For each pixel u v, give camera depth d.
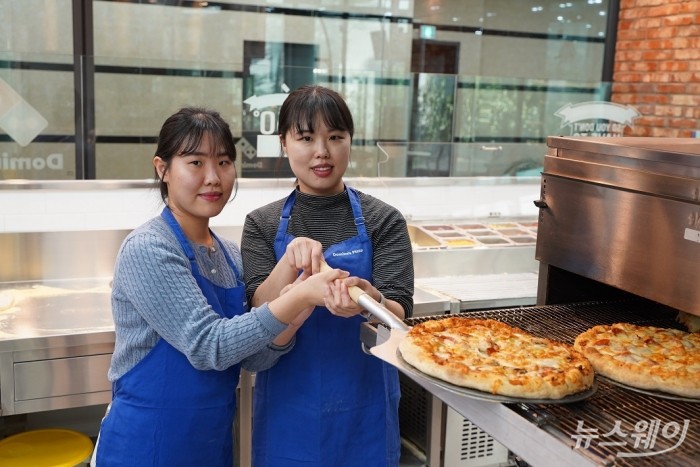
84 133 2.78
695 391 1.27
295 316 1.45
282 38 3.74
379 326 1.48
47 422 2.79
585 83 3.58
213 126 1.50
